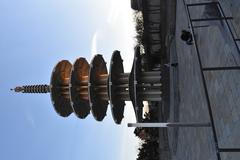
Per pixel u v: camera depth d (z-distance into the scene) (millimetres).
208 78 22125
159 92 44531
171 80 41344
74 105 44219
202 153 24094
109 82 42250
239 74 16875
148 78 44719
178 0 39469
